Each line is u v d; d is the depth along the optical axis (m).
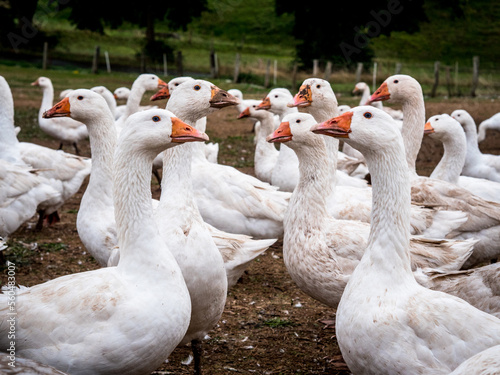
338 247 1.63
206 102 1.64
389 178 1.39
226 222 2.00
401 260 1.37
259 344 1.68
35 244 2.19
